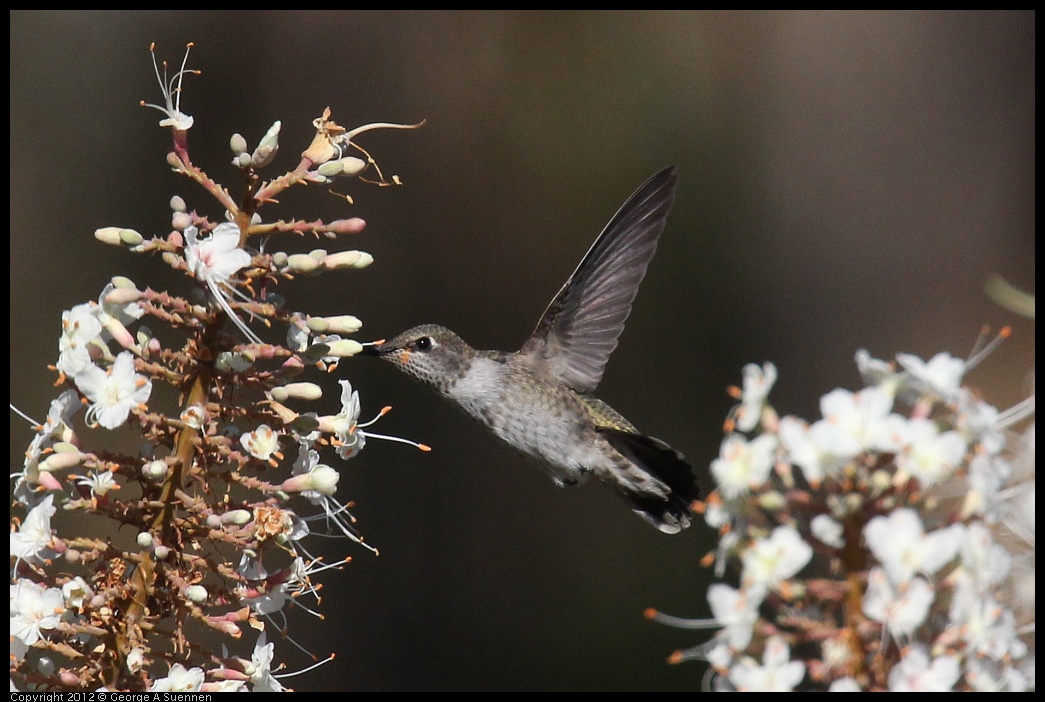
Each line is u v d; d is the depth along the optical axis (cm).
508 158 1608
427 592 1444
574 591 1466
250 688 469
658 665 1403
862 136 1769
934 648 429
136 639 442
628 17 1673
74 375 449
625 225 782
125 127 1509
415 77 1608
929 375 484
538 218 1600
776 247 1702
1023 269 1739
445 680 1384
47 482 458
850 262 1733
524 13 1648
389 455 1483
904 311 1723
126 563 451
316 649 1358
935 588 441
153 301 465
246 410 468
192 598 443
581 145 1627
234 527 456
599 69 1650
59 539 449
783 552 445
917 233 1745
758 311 1673
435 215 1580
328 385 1448
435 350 759
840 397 454
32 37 1501
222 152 1521
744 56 1720
